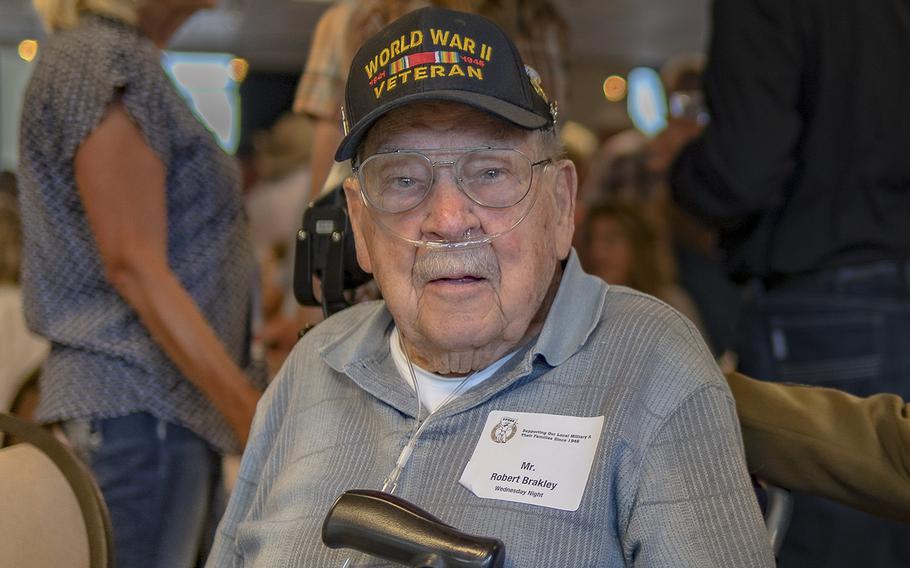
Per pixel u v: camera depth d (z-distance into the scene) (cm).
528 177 142
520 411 142
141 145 197
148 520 200
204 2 220
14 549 150
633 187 416
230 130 813
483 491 136
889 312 229
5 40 728
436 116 142
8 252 298
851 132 233
